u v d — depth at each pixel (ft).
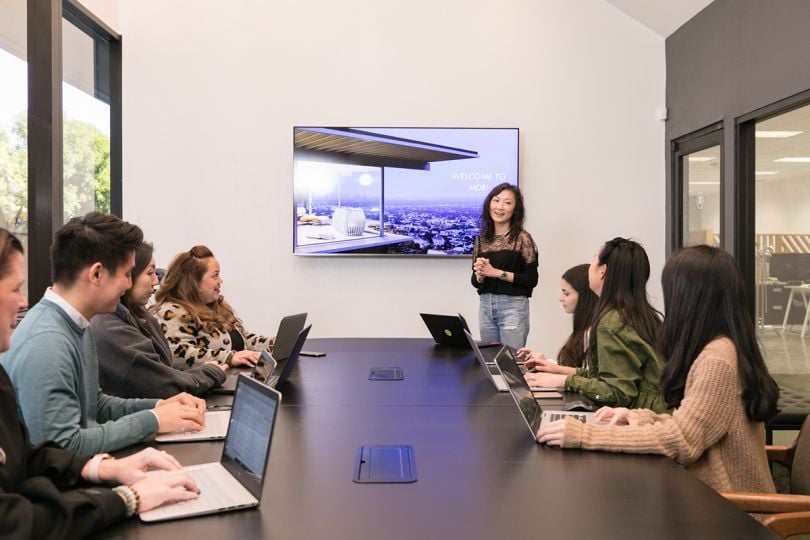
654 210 17.60
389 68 17.34
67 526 3.76
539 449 5.67
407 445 5.79
